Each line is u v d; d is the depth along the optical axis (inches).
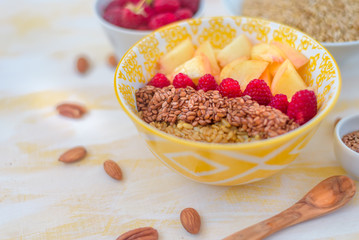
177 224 14.7
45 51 21.9
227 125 14.4
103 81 20.1
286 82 15.6
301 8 19.1
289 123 14.1
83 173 16.3
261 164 13.8
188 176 14.7
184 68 16.2
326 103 14.2
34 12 24.7
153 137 13.7
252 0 21.0
